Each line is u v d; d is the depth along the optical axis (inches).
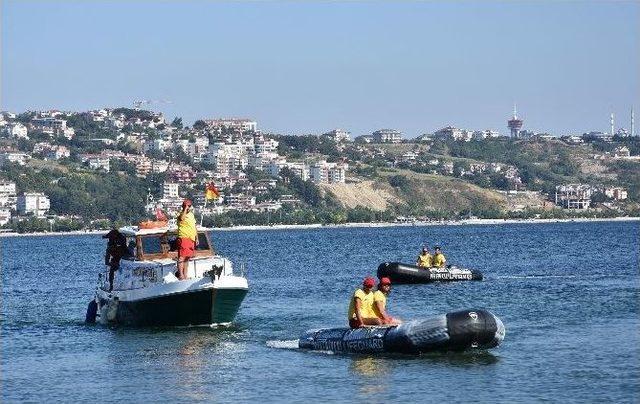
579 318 2338.8
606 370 1641.2
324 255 6574.8
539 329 2137.1
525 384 1552.7
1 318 2716.5
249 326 2293.3
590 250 6358.3
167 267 2235.5
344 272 4552.2
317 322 2379.4
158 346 2014.0
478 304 2753.4
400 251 7086.6
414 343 1734.7
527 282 3523.6
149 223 2332.7
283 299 3065.9
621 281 3528.5
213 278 2159.2
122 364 1840.6
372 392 1526.8
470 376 1610.5
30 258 7283.5
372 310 1838.1
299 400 1499.8
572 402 1439.5
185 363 1822.1
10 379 1728.6
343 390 1547.7
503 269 4448.8
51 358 1937.7
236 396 1541.6
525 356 1765.5
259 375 1681.8
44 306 3097.9
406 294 3078.2
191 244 2223.2
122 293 2288.4
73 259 6865.2
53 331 2346.2
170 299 2178.9
